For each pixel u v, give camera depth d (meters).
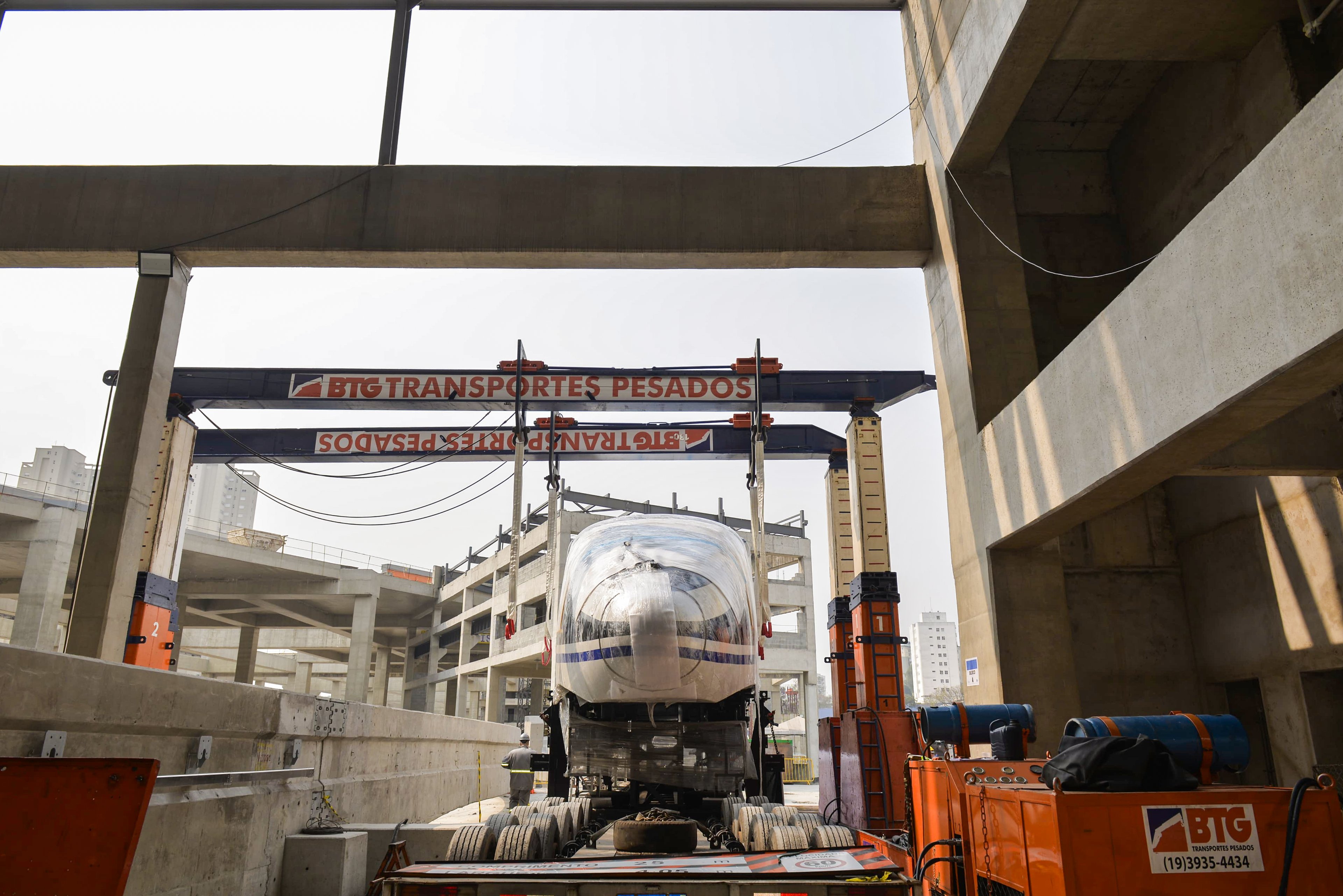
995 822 5.71
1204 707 15.35
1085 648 15.77
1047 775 5.32
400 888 6.11
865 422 18.92
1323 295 7.68
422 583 65.62
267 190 17.36
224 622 62.56
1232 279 8.86
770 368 19.66
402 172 17.52
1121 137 17.97
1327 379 8.34
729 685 11.53
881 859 6.68
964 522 16.20
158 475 18.67
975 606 15.62
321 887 9.59
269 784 9.59
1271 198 8.29
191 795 7.91
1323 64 13.02
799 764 45.03
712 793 12.14
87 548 15.46
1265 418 9.32
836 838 8.59
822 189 17.73
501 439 21.80
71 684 6.40
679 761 11.80
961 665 16.25
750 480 17.11
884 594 16.55
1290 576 13.39
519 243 17.12
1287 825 4.70
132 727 7.14
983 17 14.57
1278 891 4.61
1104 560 16.19
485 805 22.02
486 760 25.23
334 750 11.82
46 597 37.16
